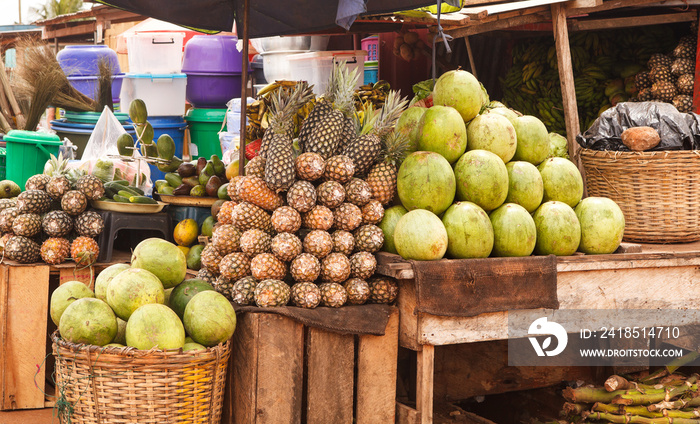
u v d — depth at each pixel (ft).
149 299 8.69
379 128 10.06
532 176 10.16
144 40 19.76
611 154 11.43
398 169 10.04
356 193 9.55
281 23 14.03
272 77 20.15
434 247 9.16
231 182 9.96
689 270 10.98
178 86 20.17
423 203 9.60
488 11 14.17
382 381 9.53
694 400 10.73
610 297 10.45
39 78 17.90
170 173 14.88
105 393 8.16
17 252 11.34
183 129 21.03
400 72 21.58
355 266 9.41
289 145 9.55
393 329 9.55
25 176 14.21
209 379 8.57
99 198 12.67
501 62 21.71
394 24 18.56
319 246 9.19
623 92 18.11
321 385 9.08
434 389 12.23
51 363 12.87
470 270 9.28
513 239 9.66
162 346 8.17
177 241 13.76
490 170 9.70
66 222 11.85
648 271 10.68
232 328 8.71
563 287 10.14
